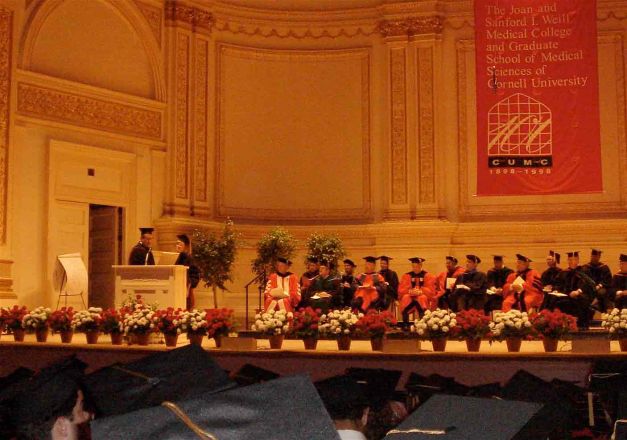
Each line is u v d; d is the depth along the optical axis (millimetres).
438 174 14836
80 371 4926
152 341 8820
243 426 2508
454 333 7375
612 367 6699
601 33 14578
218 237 14156
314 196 15438
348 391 4844
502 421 3332
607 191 14492
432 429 3305
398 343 7551
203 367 4332
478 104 12641
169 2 14391
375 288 12633
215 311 8031
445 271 13945
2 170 11477
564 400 5086
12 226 11594
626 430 3709
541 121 12695
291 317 7879
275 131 15461
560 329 7180
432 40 14945
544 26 12062
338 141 15469
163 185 14141
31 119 12055
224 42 15266
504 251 14562
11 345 8719
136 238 13602
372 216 15234
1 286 11219
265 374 6121
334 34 15477
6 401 4523
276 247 13922
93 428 2475
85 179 12883
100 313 8617
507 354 7090
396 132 15078
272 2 15484
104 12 13336
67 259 11398
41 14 12266
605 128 14523
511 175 12938
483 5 12148
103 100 13211
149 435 2443
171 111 14250
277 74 15484
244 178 15281
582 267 12914
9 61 11656
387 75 15188
